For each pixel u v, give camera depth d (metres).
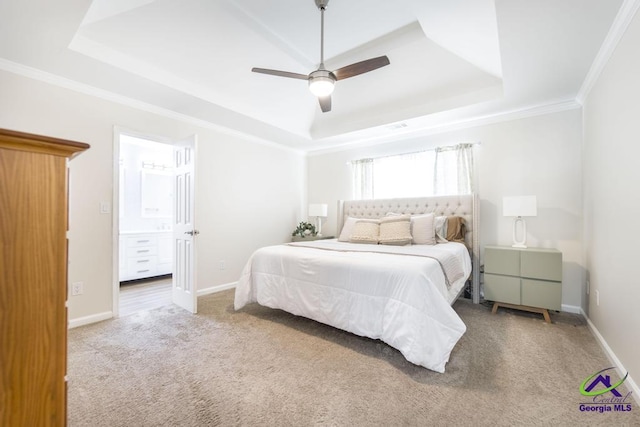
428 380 1.77
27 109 2.40
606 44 2.03
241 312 3.02
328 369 1.90
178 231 3.28
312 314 2.47
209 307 3.19
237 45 2.77
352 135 4.39
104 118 2.85
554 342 2.31
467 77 3.10
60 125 2.57
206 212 3.79
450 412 1.48
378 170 4.54
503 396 1.61
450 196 3.73
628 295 1.75
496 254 3.04
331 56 3.13
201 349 2.18
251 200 4.42
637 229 1.64
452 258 2.60
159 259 4.71
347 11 2.47
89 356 2.07
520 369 1.89
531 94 2.92
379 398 1.59
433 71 3.16
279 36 2.79
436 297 1.91
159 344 2.27
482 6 1.91
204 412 1.49
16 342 0.71
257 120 3.74
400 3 2.37
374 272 2.14
